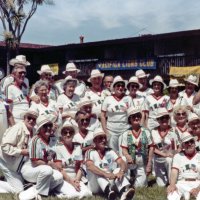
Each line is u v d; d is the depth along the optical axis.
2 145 7.13
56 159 7.41
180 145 8.01
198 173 7.21
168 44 25.39
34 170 7.03
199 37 23.91
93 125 8.70
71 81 9.10
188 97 9.45
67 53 32.06
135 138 8.09
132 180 7.96
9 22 31.92
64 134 7.47
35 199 6.79
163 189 7.93
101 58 29.95
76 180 7.32
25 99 9.01
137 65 26.14
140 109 8.50
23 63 9.22
